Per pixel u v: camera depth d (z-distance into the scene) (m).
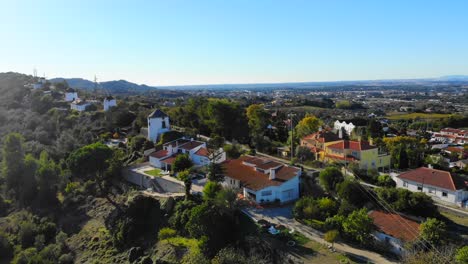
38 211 60.12
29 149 77.06
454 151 88.25
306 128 91.88
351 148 67.12
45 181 62.25
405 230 35.34
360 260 32.28
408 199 41.66
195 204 45.12
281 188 47.38
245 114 96.38
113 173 63.12
